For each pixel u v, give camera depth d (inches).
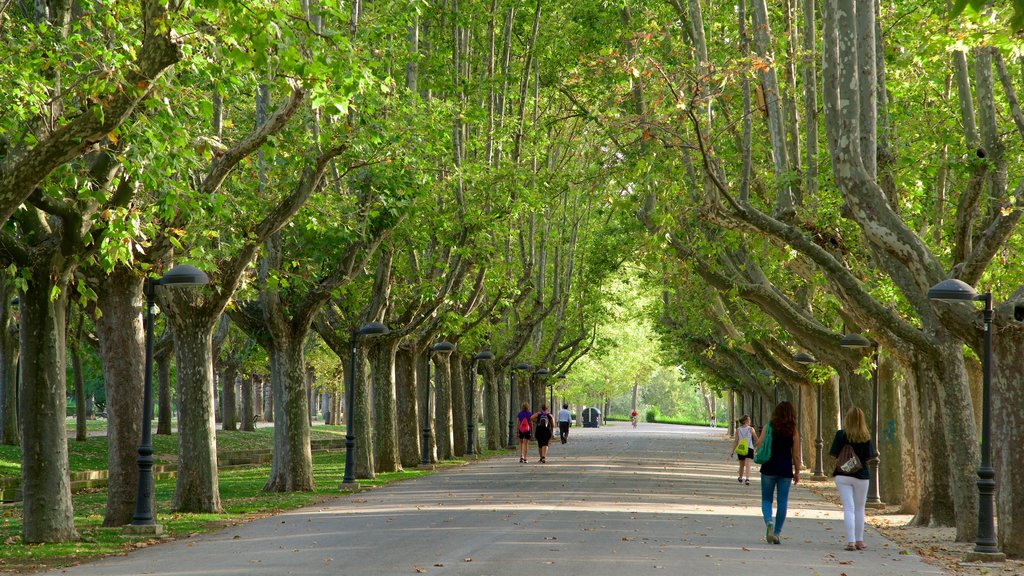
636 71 738.8
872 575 527.5
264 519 818.2
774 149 800.9
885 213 683.4
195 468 871.1
